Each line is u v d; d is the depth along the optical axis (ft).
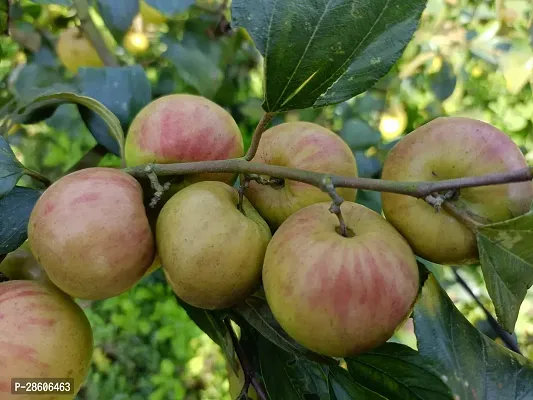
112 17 0.62
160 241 0.39
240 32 0.82
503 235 0.34
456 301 1.05
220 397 1.25
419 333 0.37
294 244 0.34
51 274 0.38
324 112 0.94
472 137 0.37
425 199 0.33
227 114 0.45
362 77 0.36
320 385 0.47
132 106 0.57
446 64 1.01
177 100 0.44
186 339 1.27
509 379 0.38
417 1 0.35
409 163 0.38
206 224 0.37
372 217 0.37
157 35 0.87
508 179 0.32
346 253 0.33
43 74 0.77
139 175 0.41
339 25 0.35
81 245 0.36
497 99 1.31
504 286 0.36
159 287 1.29
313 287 0.33
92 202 0.37
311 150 0.41
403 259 0.34
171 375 1.23
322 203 0.38
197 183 0.40
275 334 0.42
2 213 0.45
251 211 0.41
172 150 0.42
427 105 1.01
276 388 0.46
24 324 0.38
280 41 0.35
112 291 0.39
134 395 1.20
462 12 1.10
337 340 0.34
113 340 1.24
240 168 0.38
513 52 1.06
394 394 0.40
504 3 1.06
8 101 0.79
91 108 0.52
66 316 0.40
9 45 0.92
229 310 0.46
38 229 0.37
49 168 1.10
